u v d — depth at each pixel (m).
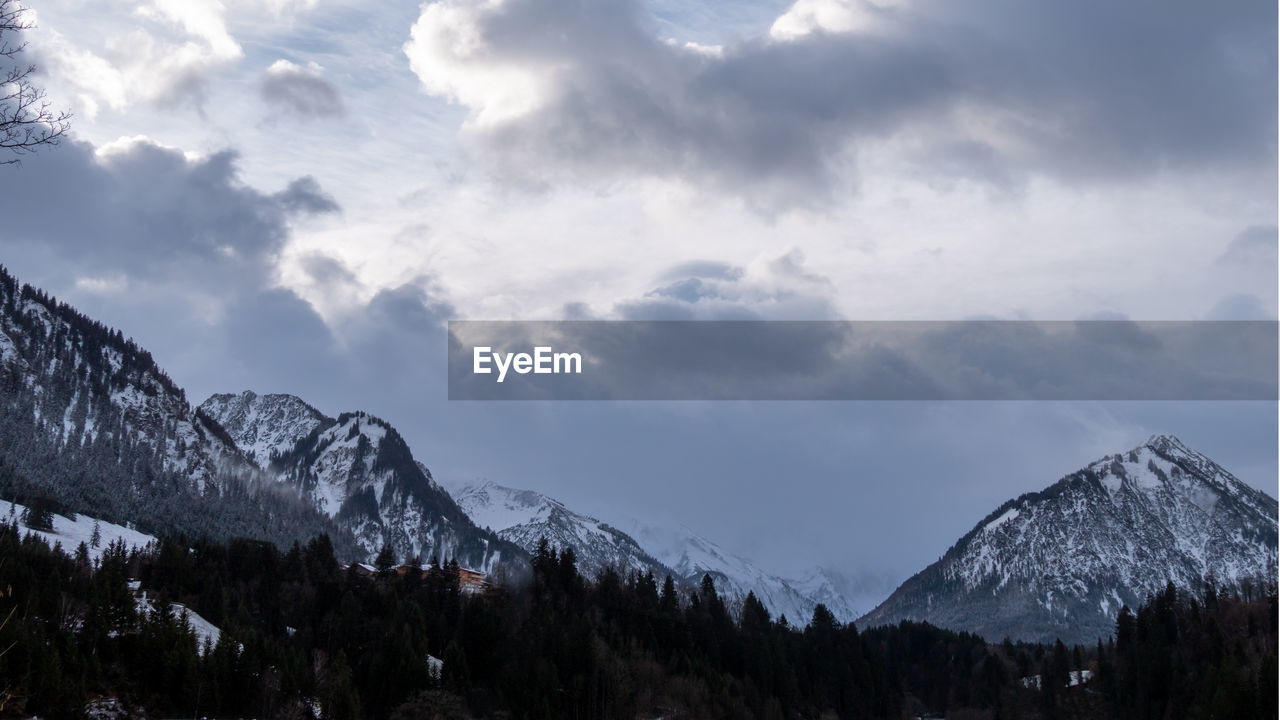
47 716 156.50
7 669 155.50
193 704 181.00
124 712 173.12
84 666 174.12
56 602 193.25
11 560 182.12
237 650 191.88
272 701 186.25
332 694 189.00
